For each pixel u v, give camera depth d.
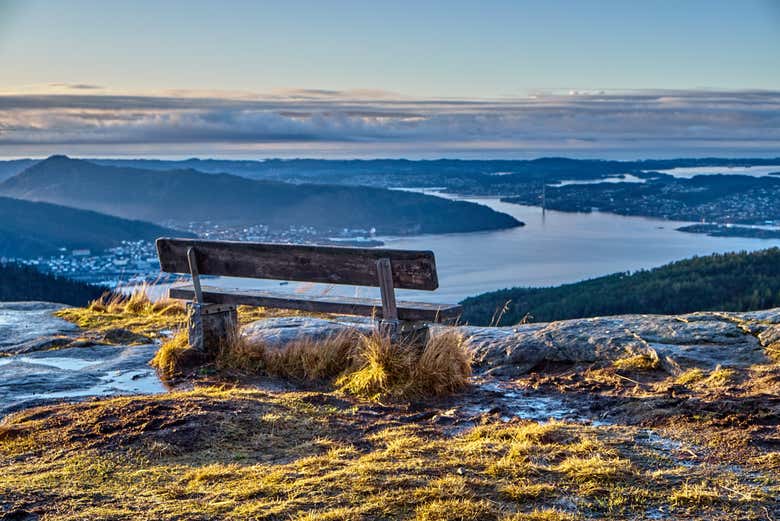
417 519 2.95
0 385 5.48
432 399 5.08
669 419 4.31
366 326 6.41
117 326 8.28
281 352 5.96
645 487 3.29
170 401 4.64
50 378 5.72
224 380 5.67
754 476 3.41
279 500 3.16
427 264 5.24
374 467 3.53
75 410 4.53
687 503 3.12
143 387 5.52
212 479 3.46
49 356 6.63
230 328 6.32
